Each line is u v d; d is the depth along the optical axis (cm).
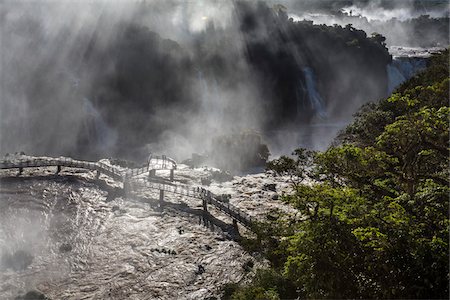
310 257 1520
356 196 1666
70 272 2795
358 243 1509
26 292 2530
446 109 1914
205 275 2808
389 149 2177
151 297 2564
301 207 1722
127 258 2978
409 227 1447
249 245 2762
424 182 1938
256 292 2058
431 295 1303
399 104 2219
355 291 1480
